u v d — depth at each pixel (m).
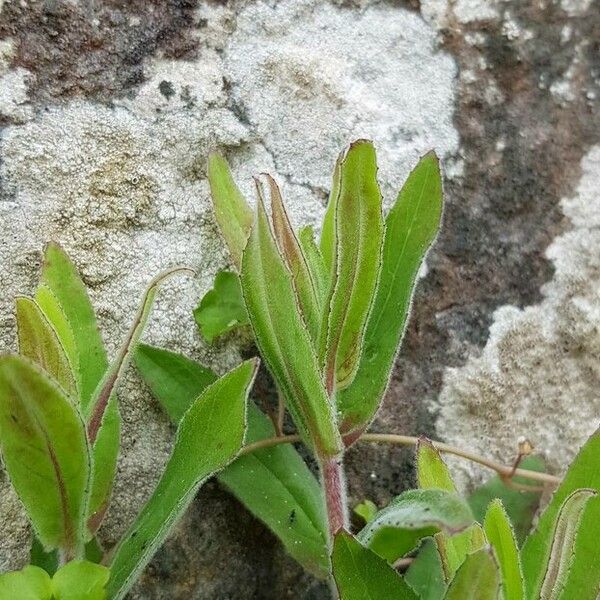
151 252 0.15
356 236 0.11
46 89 0.14
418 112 0.17
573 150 0.18
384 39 0.17
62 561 0.11
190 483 0.11
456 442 0.16
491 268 0.17
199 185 0.15
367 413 0.13
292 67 0.16
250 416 0.14
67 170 0.14
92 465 0.11
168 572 0.14
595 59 0.19
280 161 0.16
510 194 0.17
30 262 0.13
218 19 0.16
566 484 0.12
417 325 0.16
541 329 0.17
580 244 0.17
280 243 0.12
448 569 0.11
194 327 0.15
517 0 0.18
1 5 0.14
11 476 0.10
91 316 0.13
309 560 0.13
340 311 0.12
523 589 0.10
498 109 0.18
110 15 0.15
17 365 0.09
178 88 0.15
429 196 0.13
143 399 0.14
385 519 0.10
